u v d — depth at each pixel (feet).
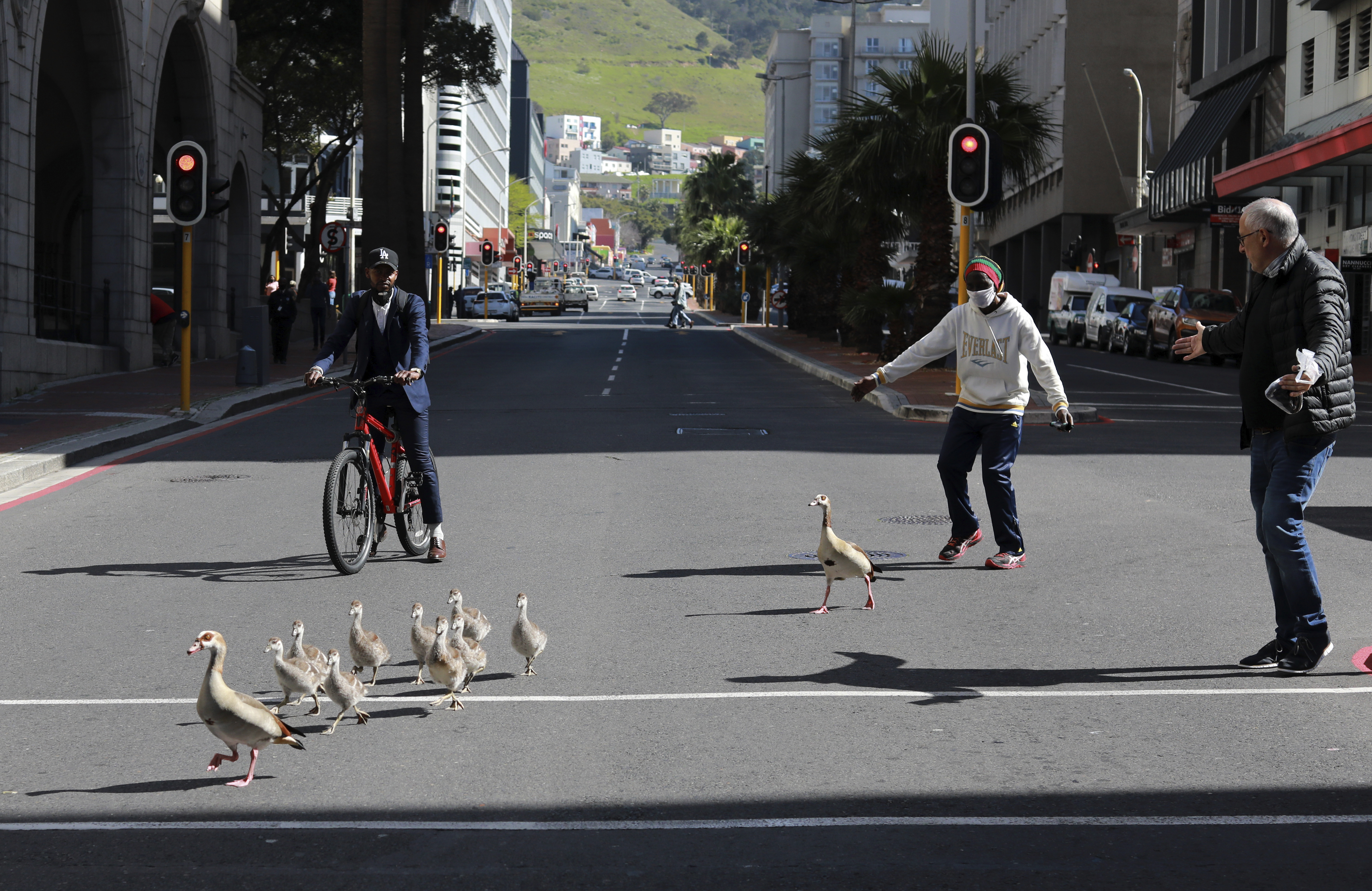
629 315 312.71
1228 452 57.11
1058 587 30.48
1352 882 14.65
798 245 165.37
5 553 35.04
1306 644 22.98
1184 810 16.81
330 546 31.30
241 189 128.16
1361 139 131.95
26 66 77.30
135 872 14.98
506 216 620.49
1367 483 47.39
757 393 89.86
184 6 106.63
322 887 14.56
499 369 113.19
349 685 20.29
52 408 68.74
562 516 40.45
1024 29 308.60
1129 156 268.82
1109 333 158.30
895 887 14.53
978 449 33.30
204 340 114.73
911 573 32.22
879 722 20.61
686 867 15.10
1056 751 19.16
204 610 28.53
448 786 17.81
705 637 25.99
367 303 33.76
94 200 95.50
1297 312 22.38
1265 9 179.73
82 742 19.86
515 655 24.90
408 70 164.04
